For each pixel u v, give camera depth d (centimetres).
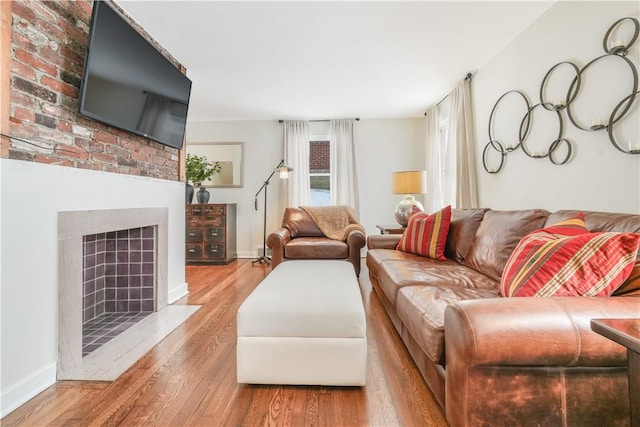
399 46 265
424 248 257
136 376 155
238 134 505
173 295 276
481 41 258
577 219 148
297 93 381
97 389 145
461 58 288
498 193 279
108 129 202
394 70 314
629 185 162
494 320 97
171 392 142
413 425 121
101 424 121
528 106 236
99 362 169
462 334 98
